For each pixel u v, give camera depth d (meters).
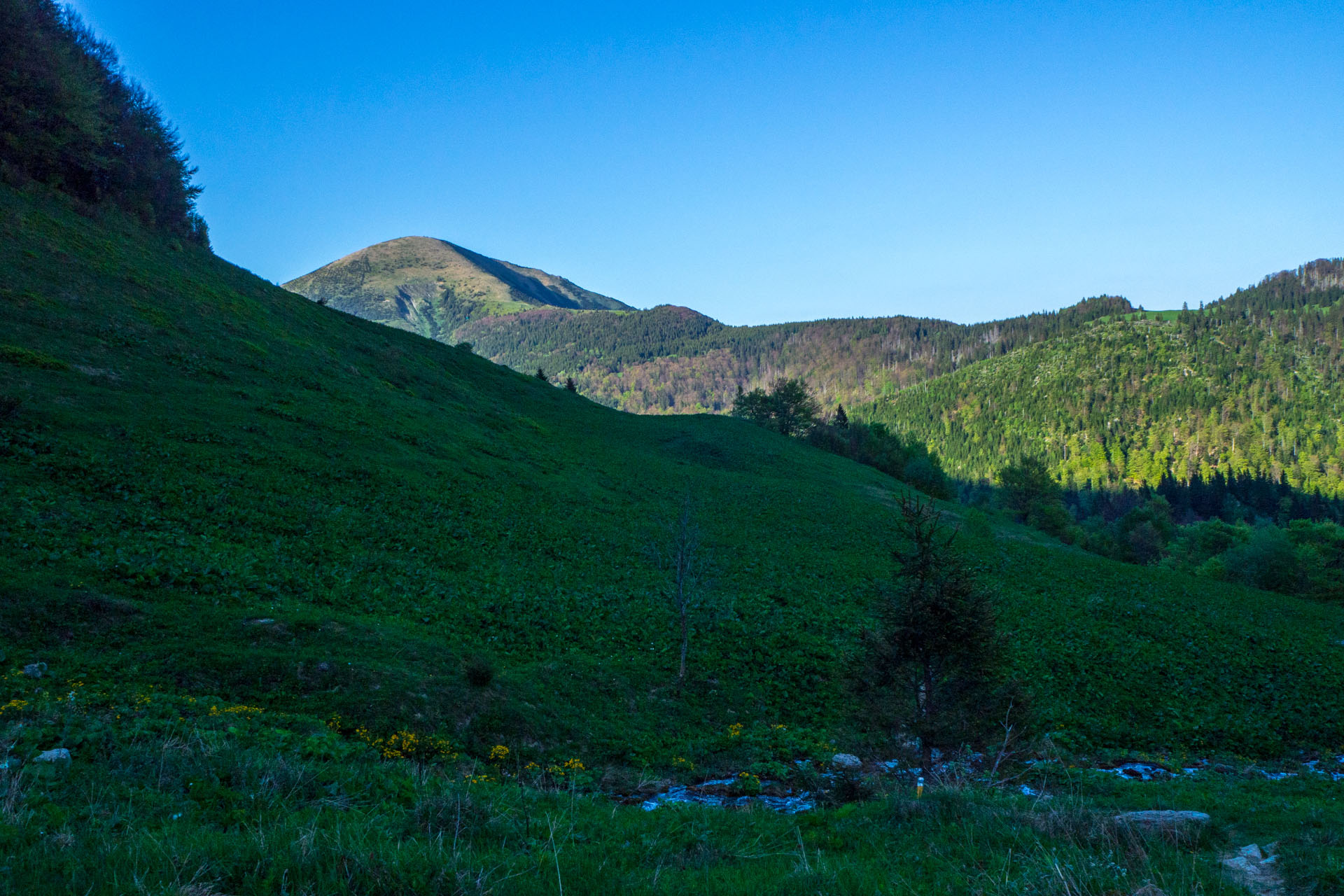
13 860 5.94
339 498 40.03
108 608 20.84
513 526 45.53
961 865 8.66
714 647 32.25
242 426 44.12
